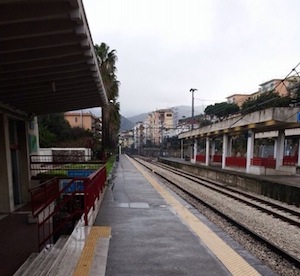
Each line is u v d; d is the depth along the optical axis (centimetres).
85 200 600
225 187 1809
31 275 395
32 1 376
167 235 581
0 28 447
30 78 713
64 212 672
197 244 527
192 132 3731
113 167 2572
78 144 3506
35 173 1259
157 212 796
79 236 532
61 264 404
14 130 1145
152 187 1350
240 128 2298
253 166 2159
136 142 12056
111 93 2880
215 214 945
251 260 462
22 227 795
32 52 548
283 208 1152
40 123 3694
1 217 909
